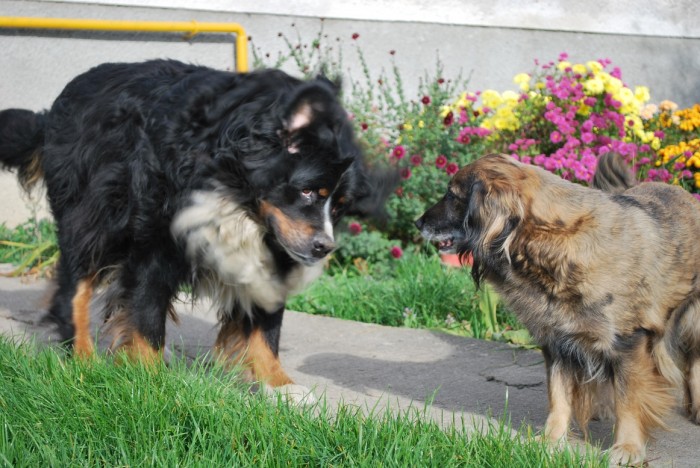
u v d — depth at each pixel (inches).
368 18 228.2
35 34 203.6
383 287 170.9
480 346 150.6
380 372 140.6
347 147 129.2
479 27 238.5
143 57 212.5
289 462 109.9
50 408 115.9
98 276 134.3
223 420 114.0
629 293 118.4
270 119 126.0
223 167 126.5
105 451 111.5
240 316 134.0
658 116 202.8
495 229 120.1
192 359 142.7
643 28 255.6
